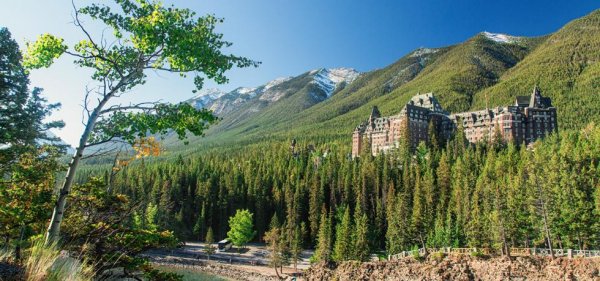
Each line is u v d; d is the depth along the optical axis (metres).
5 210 17.41
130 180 144.25
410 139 196.38
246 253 128.38
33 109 32.31
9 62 31.02
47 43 14.02
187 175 162.75
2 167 21.31
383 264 92.69
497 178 118.88
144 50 14.54
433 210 120.38
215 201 151.62
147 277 21.30
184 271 102.62
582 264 67.75
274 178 158.75
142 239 20.98
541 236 86.44
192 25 15.19
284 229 130.88
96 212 20.73
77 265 12.52
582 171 97.50
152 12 14.66
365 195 138.00
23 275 10.36
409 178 139.25
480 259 81.56
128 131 14.77
